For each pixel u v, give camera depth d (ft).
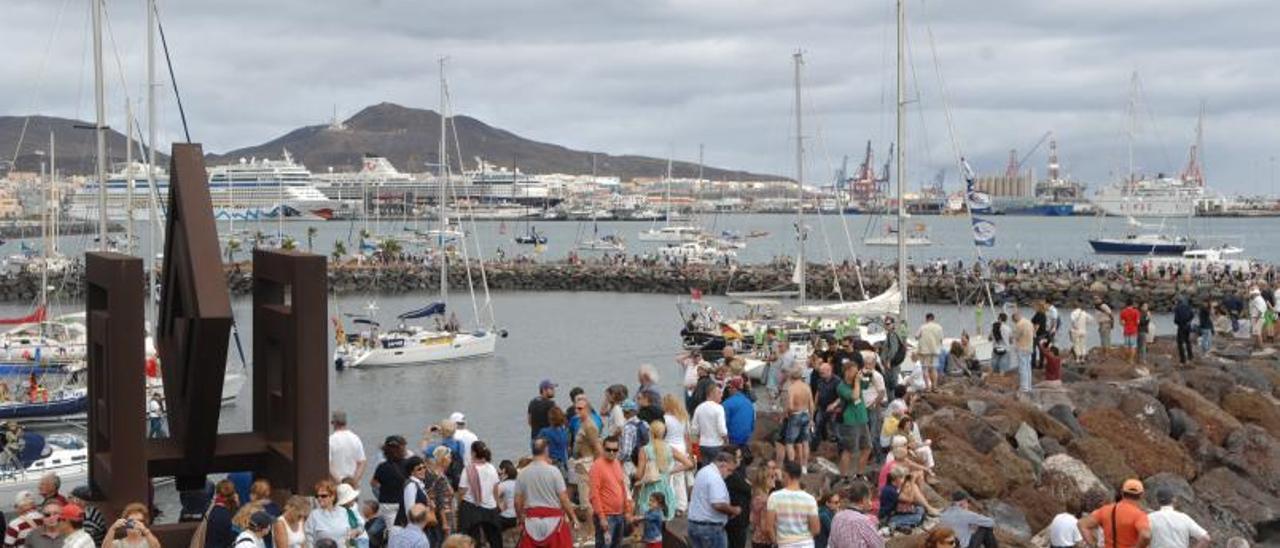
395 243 471.62
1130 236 545.44
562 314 332.80
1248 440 101.60
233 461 53.26
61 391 153.48
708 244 579.48
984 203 650.43
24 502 50.80
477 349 237.25
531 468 53.31
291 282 50.34
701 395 73.41
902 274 159.02
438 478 57.72
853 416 74.69
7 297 360.07
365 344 226.99
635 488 62.18
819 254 652.07
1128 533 55.57
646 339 271.08
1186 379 119.14
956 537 55.06
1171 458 97.04
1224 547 86.99
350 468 57.31
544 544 53.06
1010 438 92.07
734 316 321.11
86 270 52.65
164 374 55.88
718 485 53.78
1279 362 142.51
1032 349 110.93
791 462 51.24
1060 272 367.66
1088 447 92.58
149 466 52.08
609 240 630.33
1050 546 64.18
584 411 66.44
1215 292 314.14
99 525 48.70
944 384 113.70
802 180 247.50
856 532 48.96
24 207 617.62
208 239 50.75
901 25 163.73
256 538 44.80
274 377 53.47
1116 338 240.53
